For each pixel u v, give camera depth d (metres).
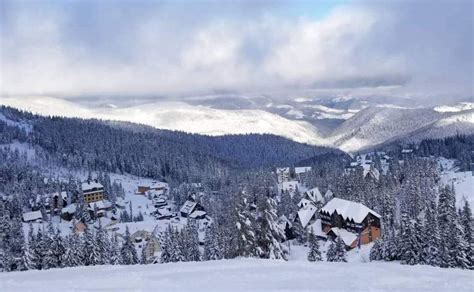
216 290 25.48
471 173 198.25
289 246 112.00
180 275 30.70
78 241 75.12
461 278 29.17
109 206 191.62
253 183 196.00
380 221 116.81
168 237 82.44
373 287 26.34
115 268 34.44
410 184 139.25
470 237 72.75
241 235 56.06
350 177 173.50
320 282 27.95
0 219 101.31
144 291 25.22
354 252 105.88
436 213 87.56
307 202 154.00
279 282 27.95
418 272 31.55
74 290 25.64
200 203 193.38
